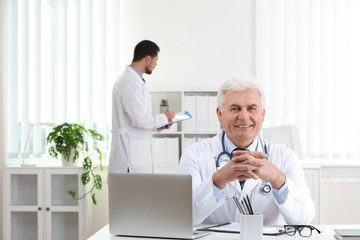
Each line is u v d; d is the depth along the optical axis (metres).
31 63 4.61
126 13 4.69
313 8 4.55
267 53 4.63
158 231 1.62
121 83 3.77
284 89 4.57
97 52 4.60
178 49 4.70
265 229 1.73
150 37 4.70
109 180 1.67
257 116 1.82
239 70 4.70
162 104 4.33
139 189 1.64
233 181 1.88
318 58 4.56
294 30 4.58
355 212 4.55
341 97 4.54
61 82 4.58
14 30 4.62
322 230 1.74
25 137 4.60
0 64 4.48
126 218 1.65
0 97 4.48
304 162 4.56
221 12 4.70
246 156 1.68
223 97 1.83
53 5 4.57
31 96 4.62
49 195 3.99
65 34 4.56
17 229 4.03
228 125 1.84
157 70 4.70
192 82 4.69
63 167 3.97
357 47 4.52
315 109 4.55
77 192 3.97
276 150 2.02
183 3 4.70
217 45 4.71
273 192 1.78
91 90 4.57
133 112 3.72
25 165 4.01
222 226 1.80
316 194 3.95
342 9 4.53
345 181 4.54
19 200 4.02
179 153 4.50
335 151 4.54
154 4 4.69
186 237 1.60
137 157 3.78
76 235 3.97
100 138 4.24
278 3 4.60
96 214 4.19
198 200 1.75
